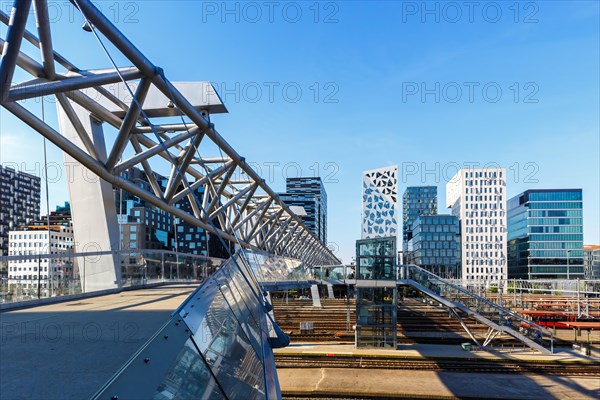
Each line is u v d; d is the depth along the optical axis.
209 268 30.44
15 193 169.00
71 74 10.54
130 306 9.74
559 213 131.25
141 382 2.96
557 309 48.44
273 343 10.57
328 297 58.97
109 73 10.09
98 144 15.38
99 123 15.65
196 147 16.30
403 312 44.16
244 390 4.99
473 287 63.78
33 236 106.25
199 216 20.62
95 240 15.12
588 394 19.48
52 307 9.62
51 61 9.56
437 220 136.38
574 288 68.00
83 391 3.51
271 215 39.56
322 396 19.16
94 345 5.18
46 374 3.98
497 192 135.38
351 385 20.38
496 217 134.38
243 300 8.61
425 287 29.88
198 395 3.56
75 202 15.28
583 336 35.47
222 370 4.52
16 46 7.66
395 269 27.92
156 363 3.25
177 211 17.91
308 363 24.38
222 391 4.09
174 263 23.30
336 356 25.52
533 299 56.31
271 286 21.56
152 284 19.50
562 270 129.00
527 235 134.38
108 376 3.92
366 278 28.48
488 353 26.50
